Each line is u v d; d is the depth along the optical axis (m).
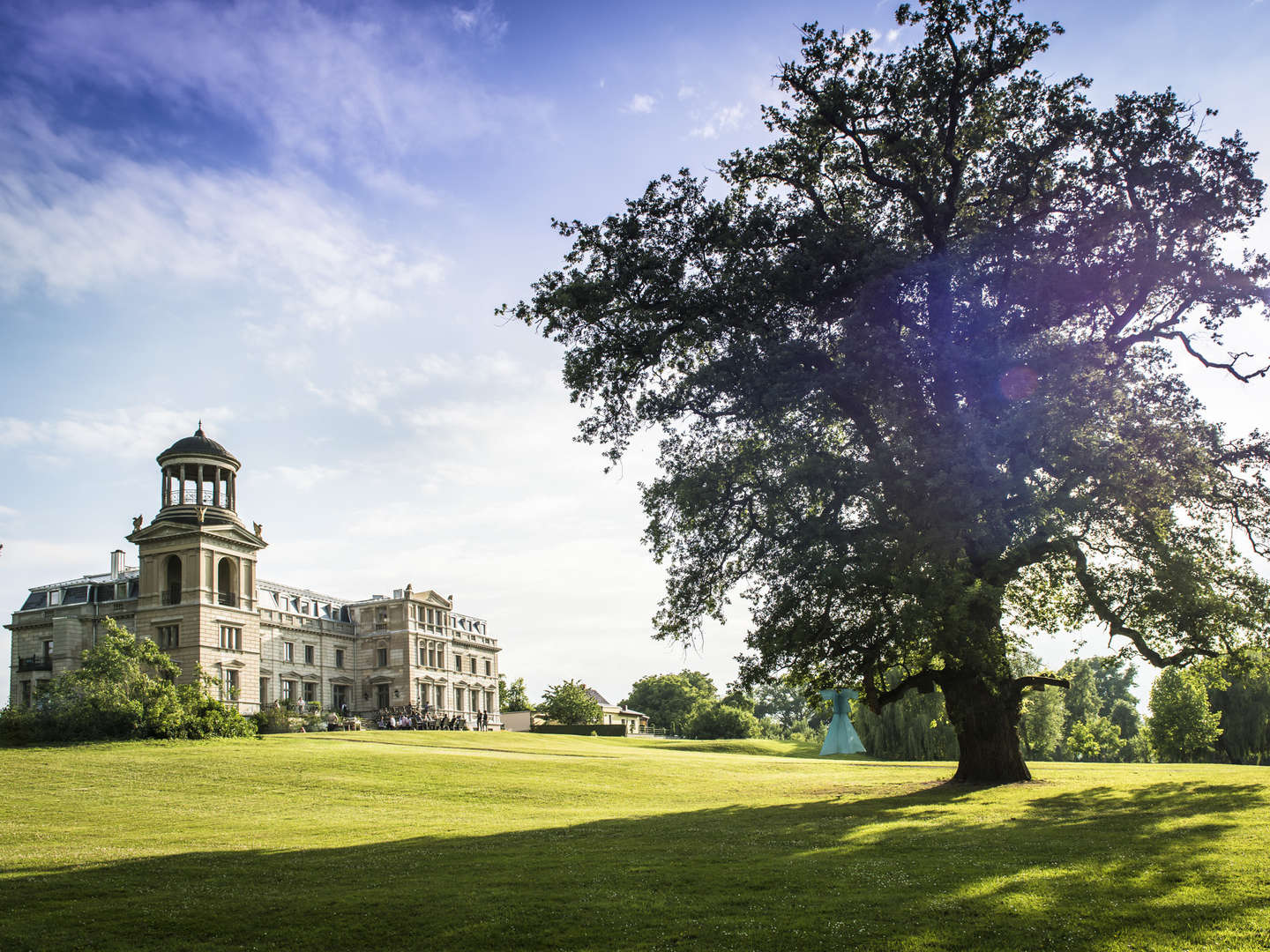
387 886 15.09
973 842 18.47
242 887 15.20
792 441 28.08
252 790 34.66
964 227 30.14
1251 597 28.31
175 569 86.12
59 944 11.71
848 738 61.72
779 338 28.70
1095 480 27.38
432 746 57.50
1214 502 28.20
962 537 26.27
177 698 54.41
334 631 102.62
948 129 29.58
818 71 29.83
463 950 11.16
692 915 12.50
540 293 31.27
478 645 119.38
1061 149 28.75
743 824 24.05
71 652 84.00
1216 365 29.75
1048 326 27.84
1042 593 36.50
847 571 26.72
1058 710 76.44
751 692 31.05
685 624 31.50
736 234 30.09
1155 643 30.08
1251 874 13.59
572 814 29.17
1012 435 24.77
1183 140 27.64
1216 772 36.72
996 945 10.66
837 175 32.12
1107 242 28.08
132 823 26.47
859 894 13.43
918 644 28.89
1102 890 13.02
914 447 25.88
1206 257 27.91
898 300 28.23
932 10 27.95
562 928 11.95
